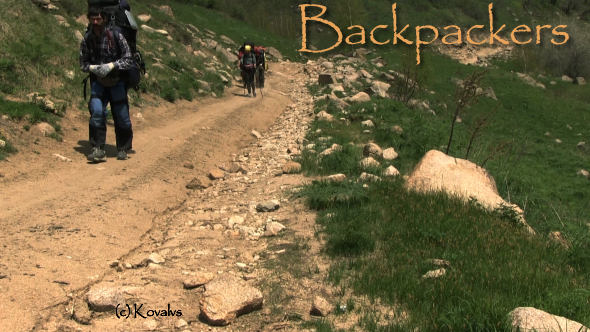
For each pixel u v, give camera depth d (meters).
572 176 13.44
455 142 11.98
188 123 10.62
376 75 28.70
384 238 4.93
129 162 7.20
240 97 16.25
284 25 52.47
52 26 12.05
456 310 3.34
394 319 3.43
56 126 7.85
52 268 3.81
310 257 4.50
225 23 38.75
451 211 5.61
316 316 3.47
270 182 7.23
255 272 4.19
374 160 8.12
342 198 5.81
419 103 20.55
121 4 7.23
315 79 24.39
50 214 4.92
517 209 6.24
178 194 6.45
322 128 11.37
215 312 3.33
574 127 27.34
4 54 9.09
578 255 4.96
